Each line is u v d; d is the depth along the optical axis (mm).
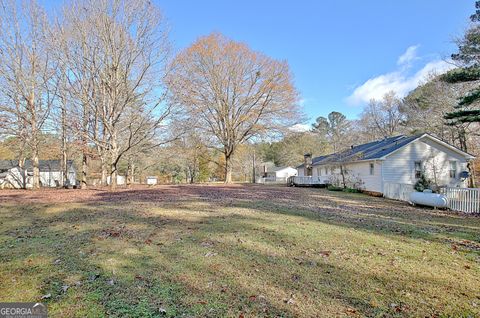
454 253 5020
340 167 22938
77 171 37625
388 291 3463
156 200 12008
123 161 34906
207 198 12938
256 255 4707
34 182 21844
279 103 27359
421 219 8570
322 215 8633
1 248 5074
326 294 3355
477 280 3830
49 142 22266
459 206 10734
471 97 13258
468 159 19156
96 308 2965
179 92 20484
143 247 5066
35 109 20656
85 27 17125
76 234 6031
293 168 47094
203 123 26906
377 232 6477
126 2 17391
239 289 3451
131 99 18375
